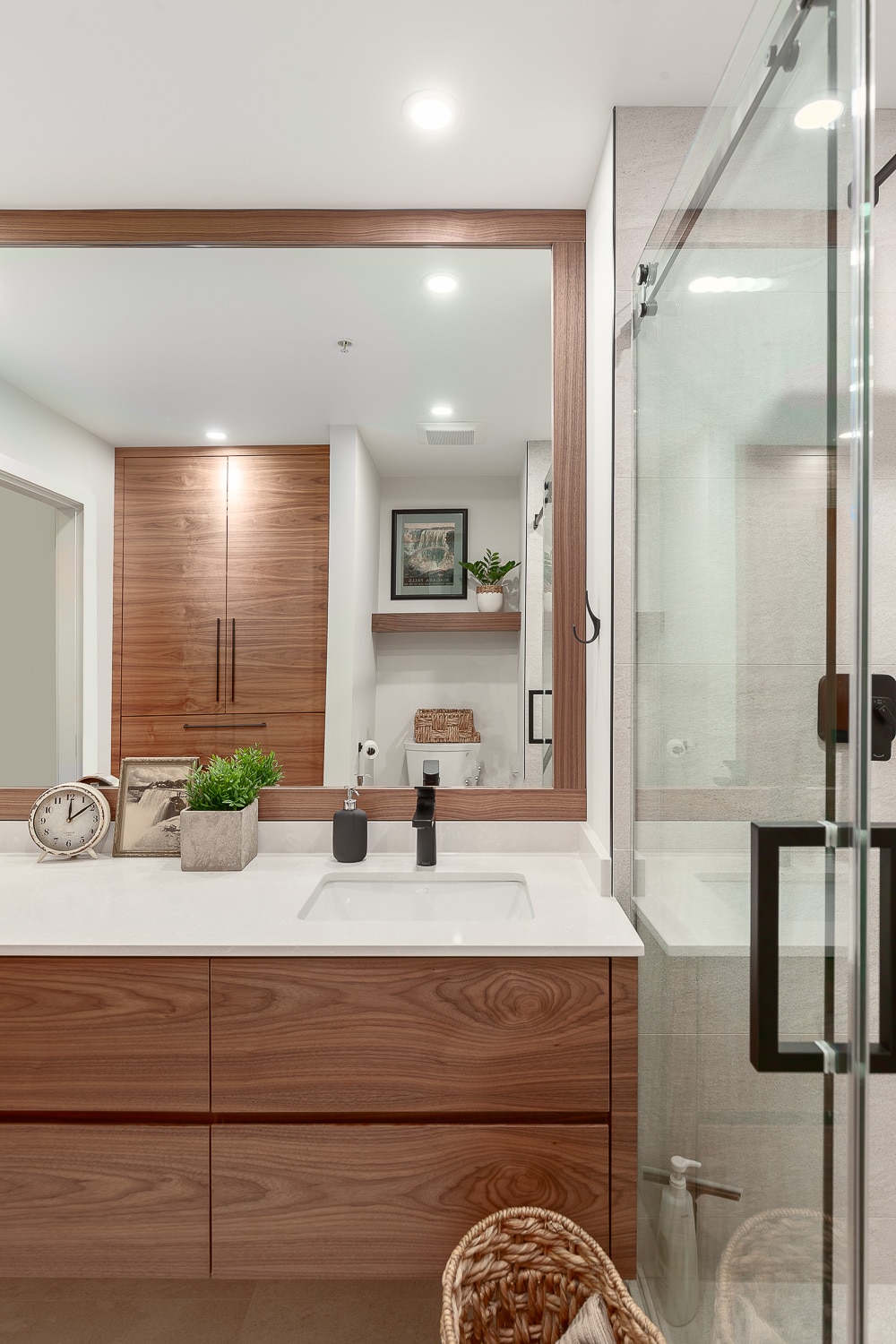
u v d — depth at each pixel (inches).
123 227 75.1
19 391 76.8
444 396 76.6
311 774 77.1
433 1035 51.1
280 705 77.5
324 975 51.3
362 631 77.5
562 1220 49.4
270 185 71.2
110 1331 58.7
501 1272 49.9
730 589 41.1
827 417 30.0
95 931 53.0
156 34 53.8
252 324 76.4
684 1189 50.1
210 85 58.6
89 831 73.4
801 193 31.9
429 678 77.0
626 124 62.0
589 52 55.9
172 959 51.6
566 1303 49.9
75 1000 51.6
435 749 76.6
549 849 74.9
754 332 37.4
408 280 75.9
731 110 40.2
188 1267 51.3
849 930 29.5
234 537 77.6
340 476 77.3
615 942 51.4
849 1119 29.6
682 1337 50.0
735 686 40.6
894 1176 67.2
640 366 60.5
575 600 75.5
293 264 75.7
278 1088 51.3
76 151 66.2
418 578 77.3
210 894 61.5
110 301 76.1
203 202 73.8
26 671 78.4
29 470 77.0
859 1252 29.2
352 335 76.4
